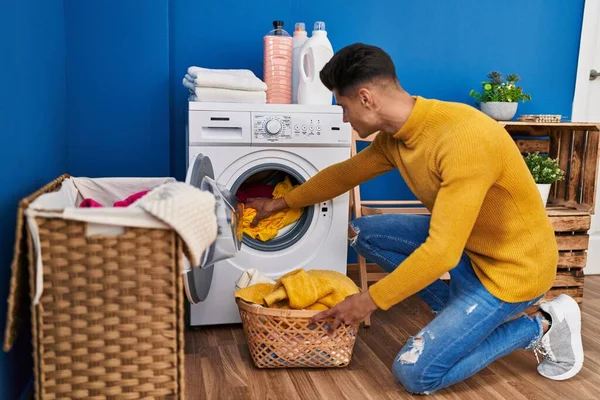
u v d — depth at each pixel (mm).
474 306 1622
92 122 2375
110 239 1182
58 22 2146
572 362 1790
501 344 1729
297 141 2090
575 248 2512
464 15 2814
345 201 2186
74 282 1190
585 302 2641
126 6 2338
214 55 2555
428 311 2430
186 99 2543
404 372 1659
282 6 2596
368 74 1479
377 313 2396
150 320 1231
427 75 2820
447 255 1454
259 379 1769
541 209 1612
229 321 2170
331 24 2668
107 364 1239
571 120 3045
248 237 2131
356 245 2064
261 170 2121
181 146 2566
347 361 1843
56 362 1224
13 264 1149
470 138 1454
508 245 1604
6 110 1323
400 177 2861
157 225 1172
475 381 1806
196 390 1686
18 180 1438
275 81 2414
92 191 1807
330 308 1765
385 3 2711
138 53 2371
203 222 1234
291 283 1812
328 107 2107
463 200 1445
